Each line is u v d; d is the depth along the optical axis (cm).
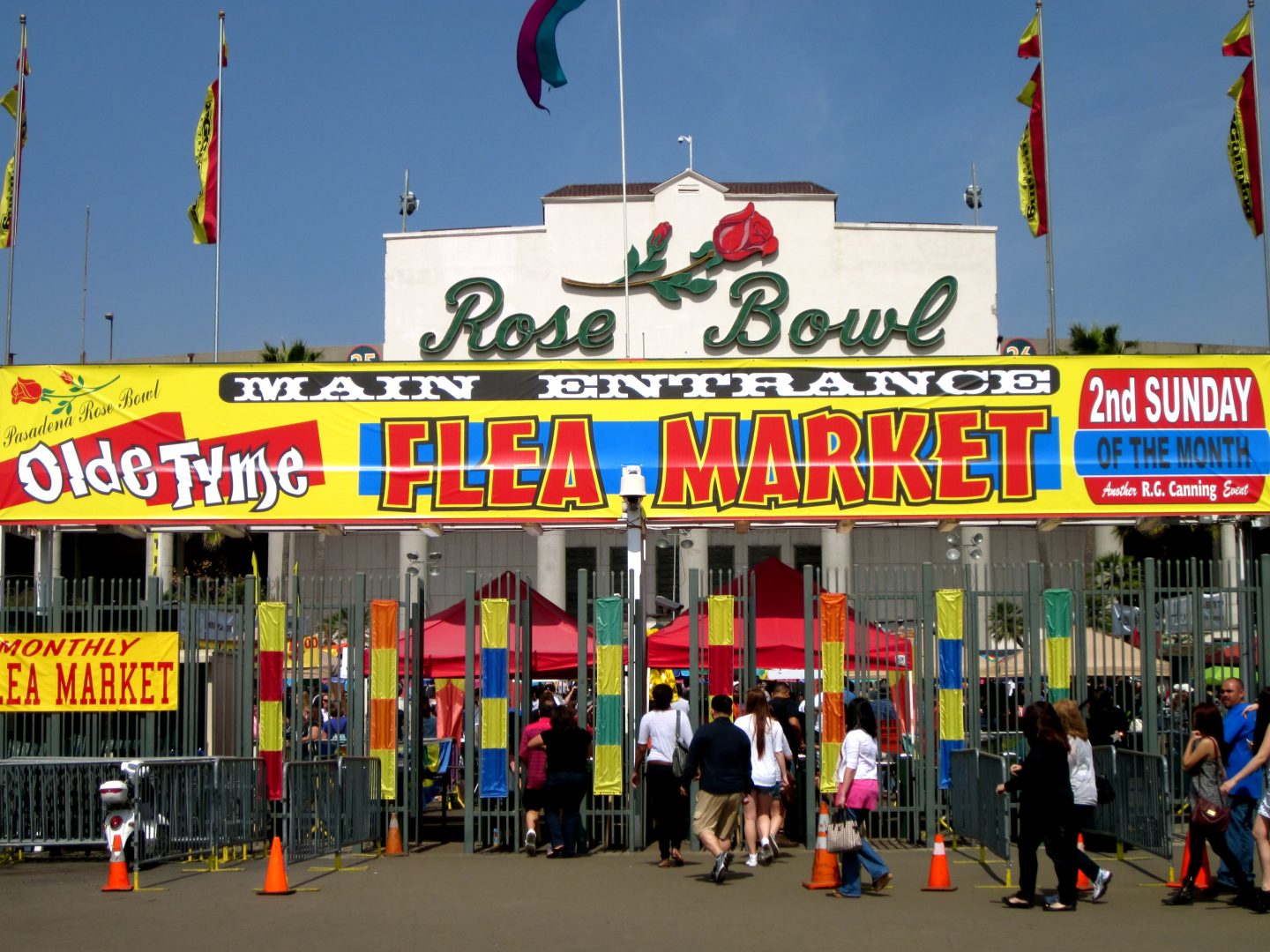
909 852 1642
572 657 1841
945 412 1964
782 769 1527
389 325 4972
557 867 1514
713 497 1947
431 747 2252
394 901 1273
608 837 1694
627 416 1972
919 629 1738
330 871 1491
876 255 4897
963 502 1947
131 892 1332
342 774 1549
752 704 1540
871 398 1967
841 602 1669
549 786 1592
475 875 1448
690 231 4912
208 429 1992
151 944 1064
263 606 1680
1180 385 1966
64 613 1739
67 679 1702
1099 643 1958
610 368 1980
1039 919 1164
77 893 1333
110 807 1380
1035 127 2731
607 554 5003
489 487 1962
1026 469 1950
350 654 1717
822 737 1661
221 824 1545
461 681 2436
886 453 1955
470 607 1689
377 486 1969
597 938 1080
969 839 1639
